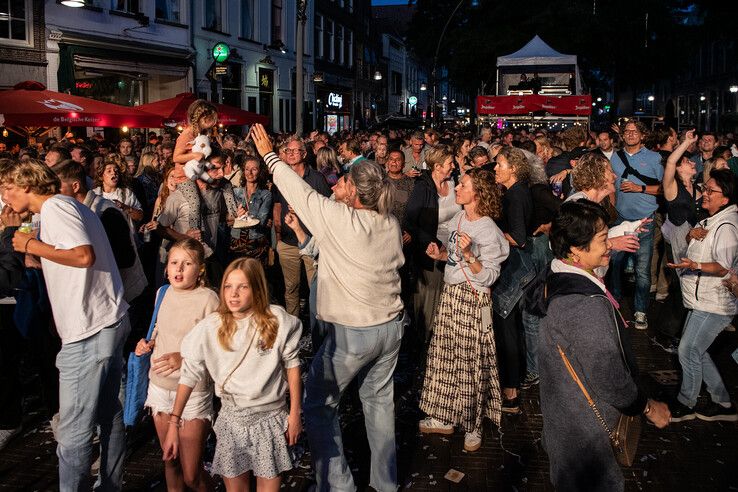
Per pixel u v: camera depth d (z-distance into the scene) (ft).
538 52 73.15
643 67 118.73
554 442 9.91
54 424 16.30
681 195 18.98
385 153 34.04
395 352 13.71
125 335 13.01
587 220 9.62
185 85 71.41
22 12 50.65
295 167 24.14
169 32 68.49
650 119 87.66
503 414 18.22
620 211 25.75
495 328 18.21
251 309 11.63
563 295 9.62
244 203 23.93
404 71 199.93
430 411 16.39
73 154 23.29
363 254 12.78
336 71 123.24
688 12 118.21
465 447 16.15
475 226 16.01
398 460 15.71
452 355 16.08
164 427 12.74
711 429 17.38
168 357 12.36
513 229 17.72
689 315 17.57
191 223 19.75
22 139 45.32
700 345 17.34
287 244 23.89
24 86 36.78
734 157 32.86
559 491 9.95
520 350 20.20
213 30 77.41
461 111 242.99
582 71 124.67
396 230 13.30
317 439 13.29
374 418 13.97
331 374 13.08
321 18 113.70
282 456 11.89
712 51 159.12
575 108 61.21
